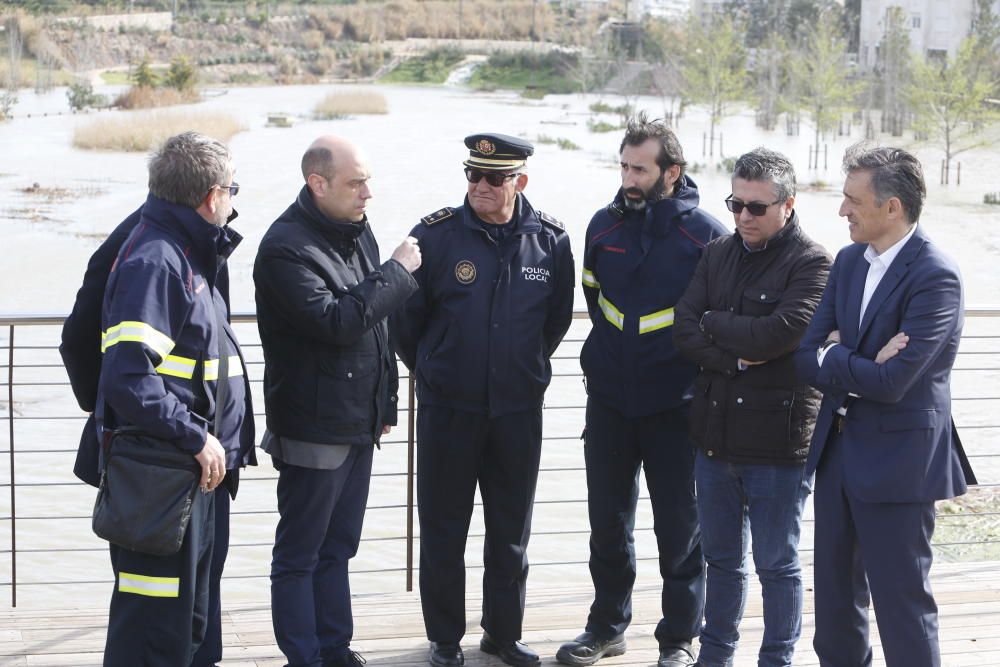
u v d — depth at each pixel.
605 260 3.66
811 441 3.26
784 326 3.22
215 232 2.94
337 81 92.19
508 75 92.50
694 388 3.47
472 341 3.53
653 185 3.58
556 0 119.62
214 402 2.97
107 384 2.74
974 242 24.95
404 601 4.19
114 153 38.47
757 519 3.38
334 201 3.26
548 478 9.88
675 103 73.19
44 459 10.02
